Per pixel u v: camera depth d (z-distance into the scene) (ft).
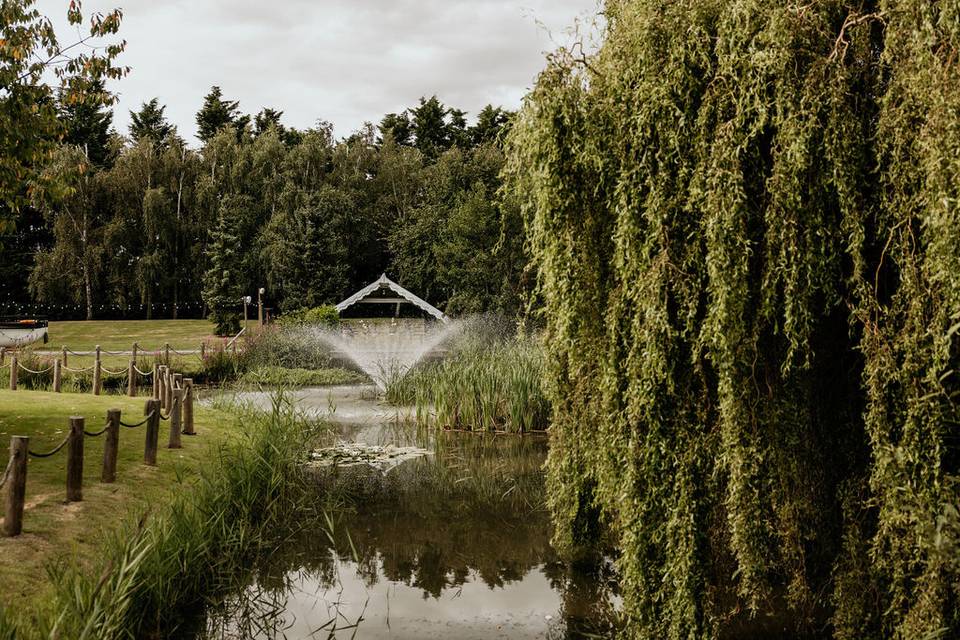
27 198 37.47
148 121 203.72
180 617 19.21
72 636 14.42
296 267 148.87
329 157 180.24
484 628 18.81
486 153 155.53
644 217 15.92
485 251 123.03
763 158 14.97
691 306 14.90
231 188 160.97
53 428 34.47
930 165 12.26
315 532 26.86
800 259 14.01
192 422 36.42
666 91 15.31
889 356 13.43
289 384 67.51
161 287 150.10
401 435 47.32
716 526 16.96
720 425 15.44
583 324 17.75
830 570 18.04
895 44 13.34
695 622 15.37
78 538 20.30
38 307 144.46
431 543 25.77
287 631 18.66
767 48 14.15
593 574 22.84
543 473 36.70
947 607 12.94
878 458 13.57
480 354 57.67
